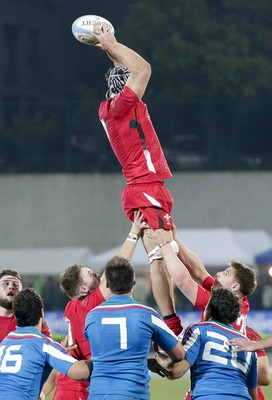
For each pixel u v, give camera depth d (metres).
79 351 28.52
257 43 136.88
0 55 146.25
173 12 137.25
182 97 131.88
